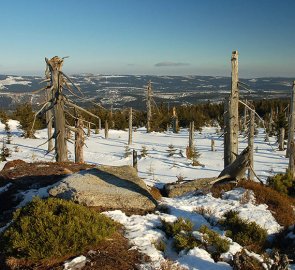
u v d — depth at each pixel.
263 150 39.75
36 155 33.53
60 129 18.86
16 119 62.19
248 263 7.59
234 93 17.62
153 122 62.06
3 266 7.50
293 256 8.93
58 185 11.90
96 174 12.78
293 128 33.34
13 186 15.60
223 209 12.03
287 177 16.27
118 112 66.81
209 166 30.28
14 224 8.39
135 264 7.59
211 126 75.12
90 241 8.10
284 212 11.93
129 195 11.53
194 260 8.02
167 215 11.00
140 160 32.78
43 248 7.48
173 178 25.12
